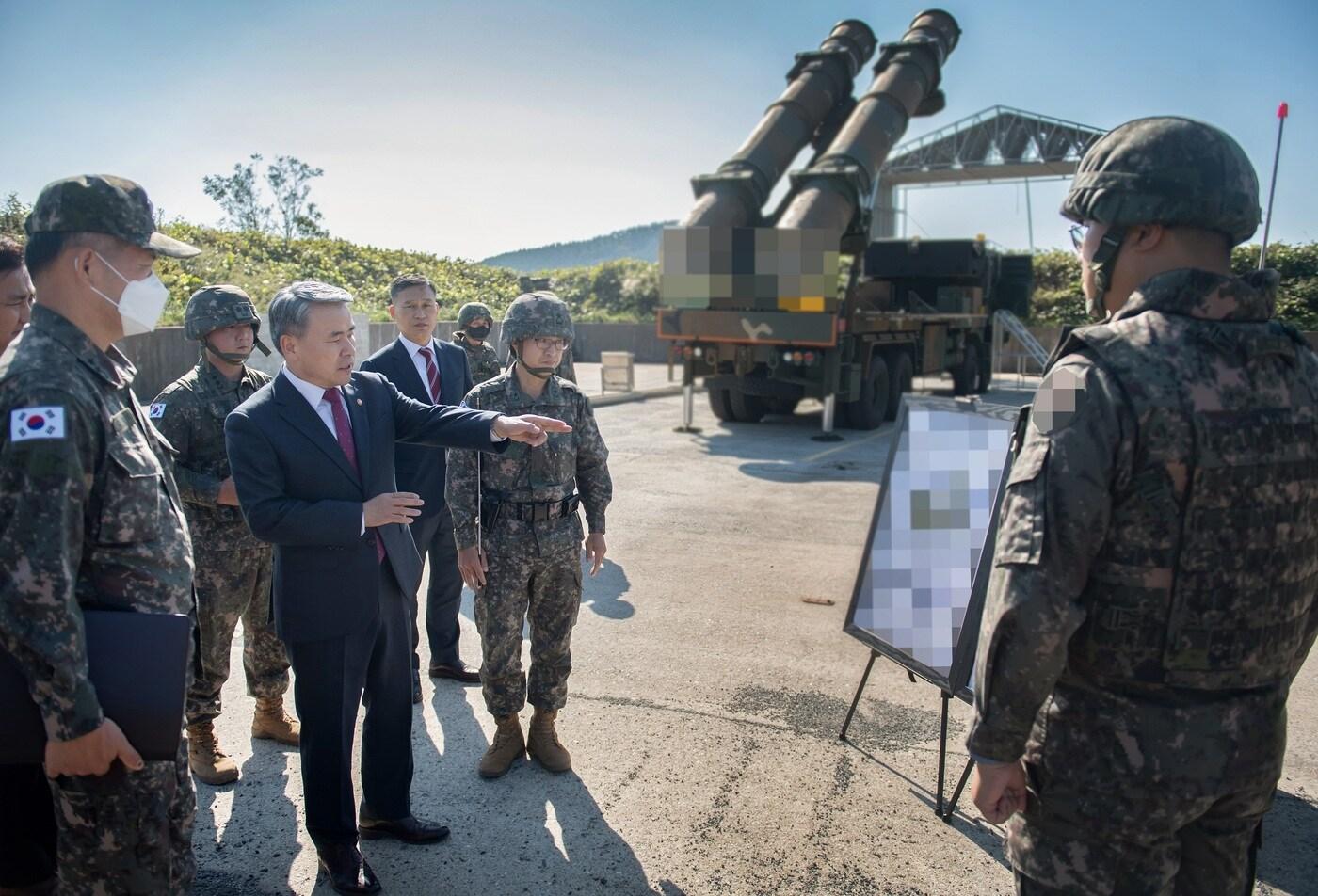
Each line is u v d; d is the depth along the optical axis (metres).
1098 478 1.45
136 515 1.79
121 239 1.77
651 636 4.41
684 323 11.02
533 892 2.49
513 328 3.12
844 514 6.98
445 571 3.93
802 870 2.60
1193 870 1.66
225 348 3.07
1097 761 1.53
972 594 2.76
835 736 3.42
